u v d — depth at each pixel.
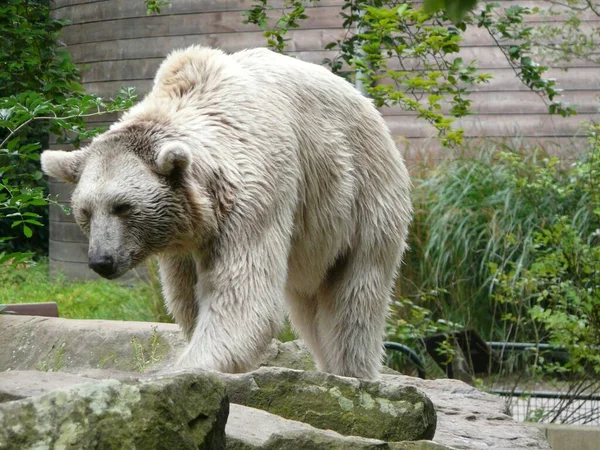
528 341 16.02
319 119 8.68
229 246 7.77
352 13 14.73
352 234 9.07
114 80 22.84
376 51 12.95
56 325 10.71
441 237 16.66
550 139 20.27
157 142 7.80
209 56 8.50
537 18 20.28
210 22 21.84
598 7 20.12
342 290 9.14
